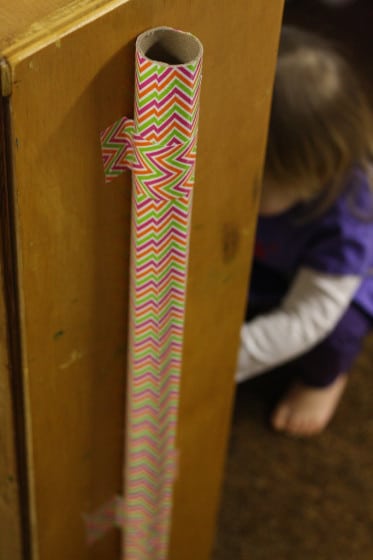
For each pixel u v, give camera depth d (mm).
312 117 1228
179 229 663
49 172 598
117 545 1049
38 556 904
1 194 592
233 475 1439
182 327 754
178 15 595
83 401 803
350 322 1425
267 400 1548
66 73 560
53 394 761
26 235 618
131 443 863
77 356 753
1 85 536
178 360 789
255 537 1368
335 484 1446
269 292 1475
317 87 1240
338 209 1317
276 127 1218
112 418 858
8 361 701
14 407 739
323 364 1450
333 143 1244
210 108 667
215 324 871
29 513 848
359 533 1391
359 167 1308
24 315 668
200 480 1067
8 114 550
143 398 811
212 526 1197
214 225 768
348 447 1498
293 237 1367
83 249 672
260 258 1436
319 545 1370
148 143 598
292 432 1504
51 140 583
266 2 645
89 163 619
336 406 1546
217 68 648
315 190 1283
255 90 696
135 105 597
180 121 583
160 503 950
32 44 536
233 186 754
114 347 784
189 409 933
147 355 767
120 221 681
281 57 1257
